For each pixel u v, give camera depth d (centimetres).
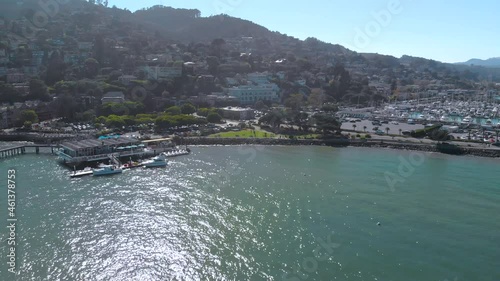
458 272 8469
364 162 17600
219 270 8375
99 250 9038
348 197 12781
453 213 11581
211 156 18488
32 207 11462
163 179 14562
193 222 10650
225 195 12800
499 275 8369
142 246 9281
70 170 15650
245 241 9631
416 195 13100
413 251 9306
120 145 18138
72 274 8062
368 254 9112
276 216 11131
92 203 11894
